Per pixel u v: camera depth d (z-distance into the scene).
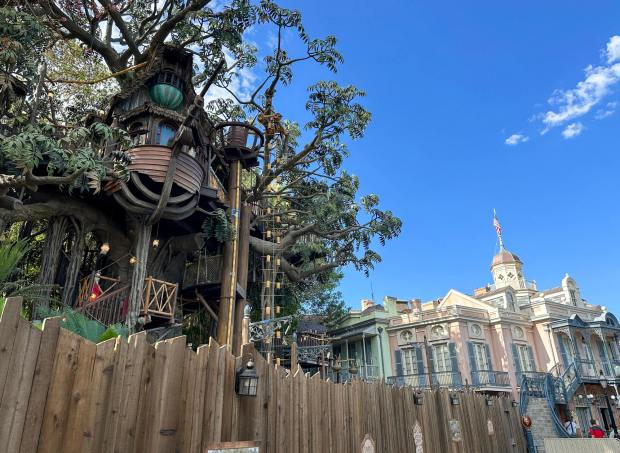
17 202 8.66
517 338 29.78
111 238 13.62
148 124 13.13
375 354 29.98
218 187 15.87
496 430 12.02
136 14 18.53
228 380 4.12
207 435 3.64
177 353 3.49
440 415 9.59
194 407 3.55
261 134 16.75
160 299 12.05
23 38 9.96
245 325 8.83
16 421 2.22
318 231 21.61
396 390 8.27
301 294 28.56
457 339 28.11
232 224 15.43
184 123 11.73
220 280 15.21
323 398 6.00
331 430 5.99
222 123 16.31
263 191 20.31
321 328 24.84
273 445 4.59
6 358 2.21
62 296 11.37
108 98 18.59
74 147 8.51
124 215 13.77
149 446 3.06
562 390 23.77
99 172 8.27
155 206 12.24
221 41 16.34
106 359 2.88
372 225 21.95
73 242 12.72
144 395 3.12
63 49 18.38
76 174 7.73
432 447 8.80
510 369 28.03
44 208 11.48
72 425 2.56
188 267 16.42
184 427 3.41
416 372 28.61
